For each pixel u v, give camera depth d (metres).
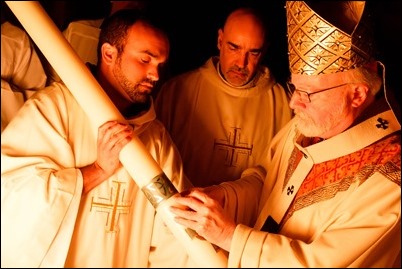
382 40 2.96
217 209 1.94
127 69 2.10
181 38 3.55
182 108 2.73
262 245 1.91
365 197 1.93
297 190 2.14
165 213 1.93
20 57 2.59
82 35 2.76
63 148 2.09
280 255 1.89
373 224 1.87
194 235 1.93
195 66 3.56
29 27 1.94
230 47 2.59
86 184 2.06
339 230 1.90
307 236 2.04
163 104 2.73
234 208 2.30
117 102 2.18
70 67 1.94
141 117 2.19
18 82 2.63
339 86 1.98
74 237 2.12
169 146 2.33
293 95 2.06
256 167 2.51
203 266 1.93
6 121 2.52
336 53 1.94
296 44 2.02
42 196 2.00
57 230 2.03
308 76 1.99
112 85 2.15
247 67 2.61
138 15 2.14
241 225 1.95
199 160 2.71
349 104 2.01
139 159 1.94
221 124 2.73
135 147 1.95
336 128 2.06
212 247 1.95
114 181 2.15
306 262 1.86
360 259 1.85
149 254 2.26
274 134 2.78
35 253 2.01
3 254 2.02
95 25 2.80
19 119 2.09
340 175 2.03
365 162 2.00
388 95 2.07
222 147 2.72
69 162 2.11
